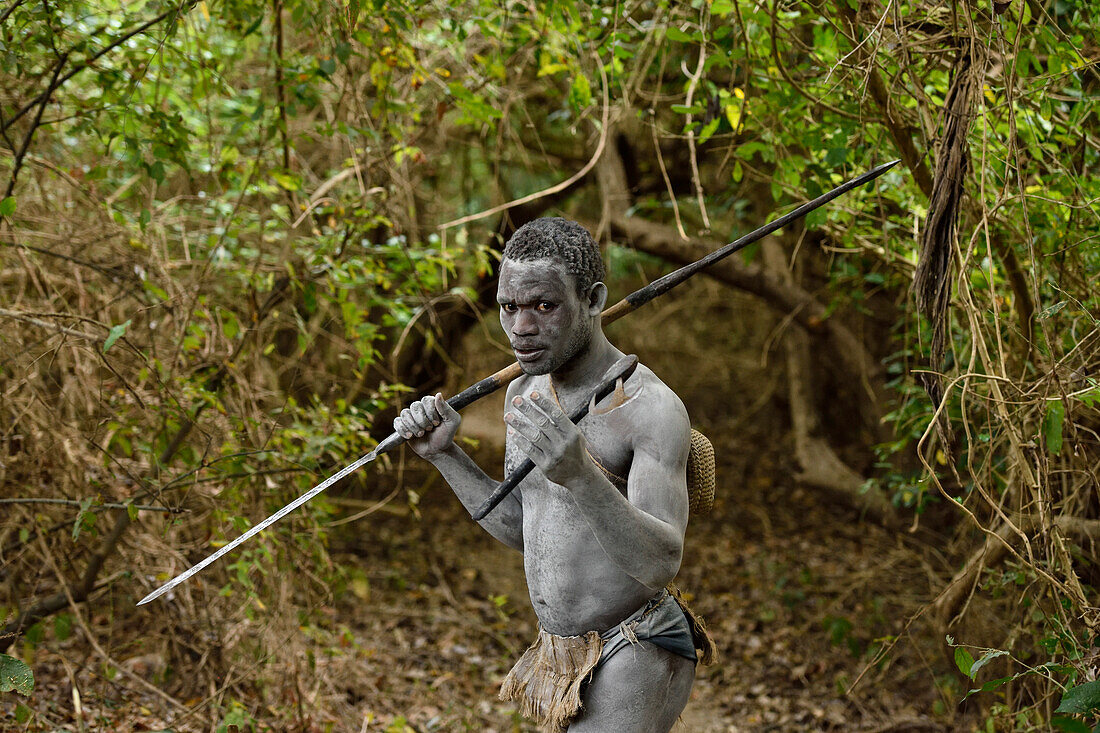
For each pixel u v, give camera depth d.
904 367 6.25
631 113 7.50
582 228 3.06
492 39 6.27
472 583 9.44
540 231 3.00
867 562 9.87
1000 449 5.05
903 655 7.41
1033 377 4.61
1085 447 4.58
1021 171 4.14
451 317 9.41
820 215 4.52
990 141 4.38
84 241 5.42
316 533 5.46
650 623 3.20
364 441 5.65
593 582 3.18
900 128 4.19
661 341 17.75
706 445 3.34
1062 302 3.74
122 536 5.31
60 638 4.79
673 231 8.87
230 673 5.09
